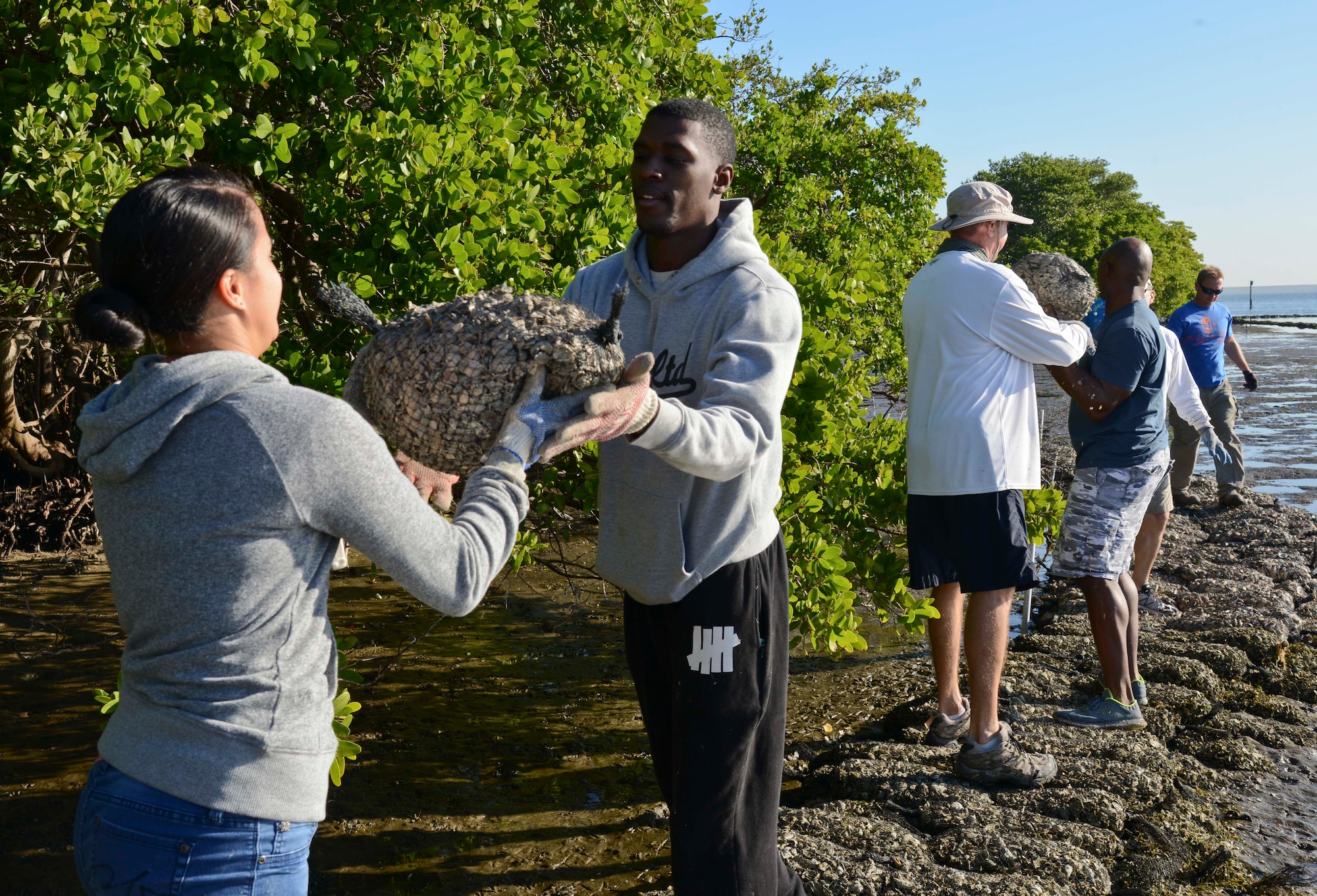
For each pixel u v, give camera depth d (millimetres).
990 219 3805
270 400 1520
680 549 2322
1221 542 7938
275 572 1535
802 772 4305
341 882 3400
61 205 3066
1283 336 54406
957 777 3969
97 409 1638
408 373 1810
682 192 2305
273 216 4160
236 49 3551
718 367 2178
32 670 5344
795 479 3961
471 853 3613
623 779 4215
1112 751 4164
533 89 4672
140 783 1557
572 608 6527
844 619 3955
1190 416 5555
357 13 4035
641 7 5461
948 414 3643
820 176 10805
